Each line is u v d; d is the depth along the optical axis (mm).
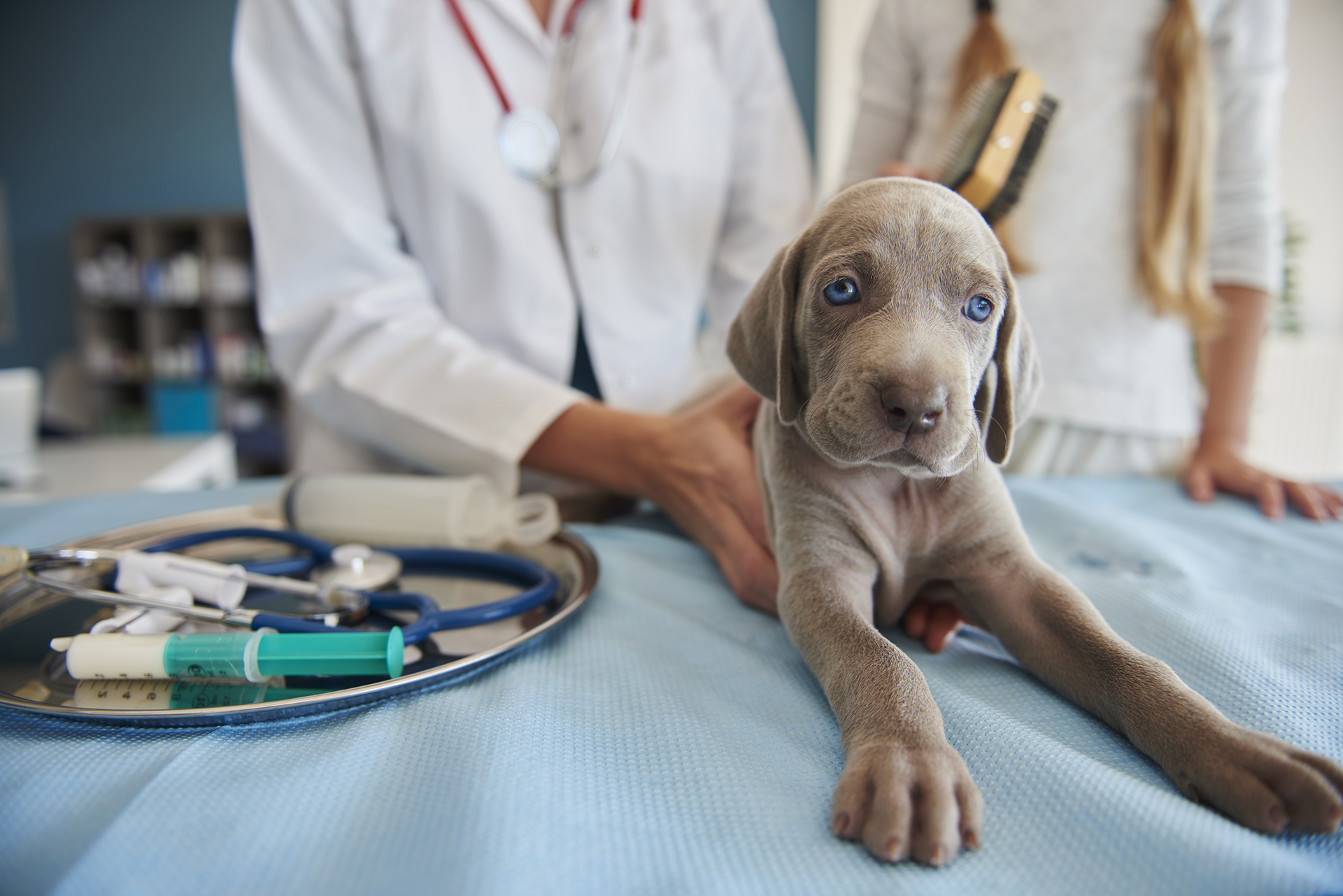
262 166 1250
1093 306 1519
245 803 448
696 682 626
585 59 1339
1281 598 805
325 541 968
